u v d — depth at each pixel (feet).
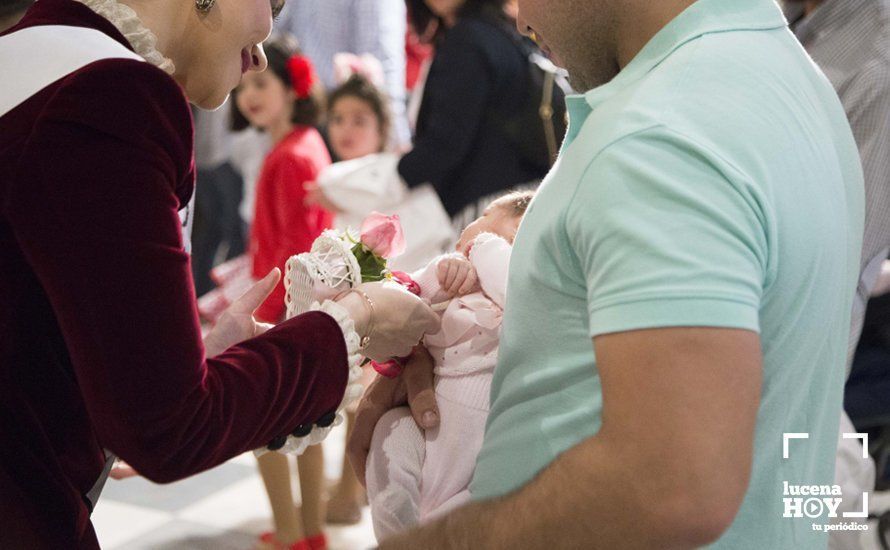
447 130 9.70
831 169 3.31
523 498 3.05
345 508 11.08
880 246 7.68
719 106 3.03
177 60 4.09
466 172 9.91
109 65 3.36
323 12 16.87
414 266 9.78
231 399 3.56
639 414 2.81
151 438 3.40
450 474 5.17
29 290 3.51
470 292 5.46
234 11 4.06
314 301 4.57
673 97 3.05
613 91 3.25
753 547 3.36
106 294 3.27
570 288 3.21
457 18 10.11
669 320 2.80
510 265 3.52
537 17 3.51
